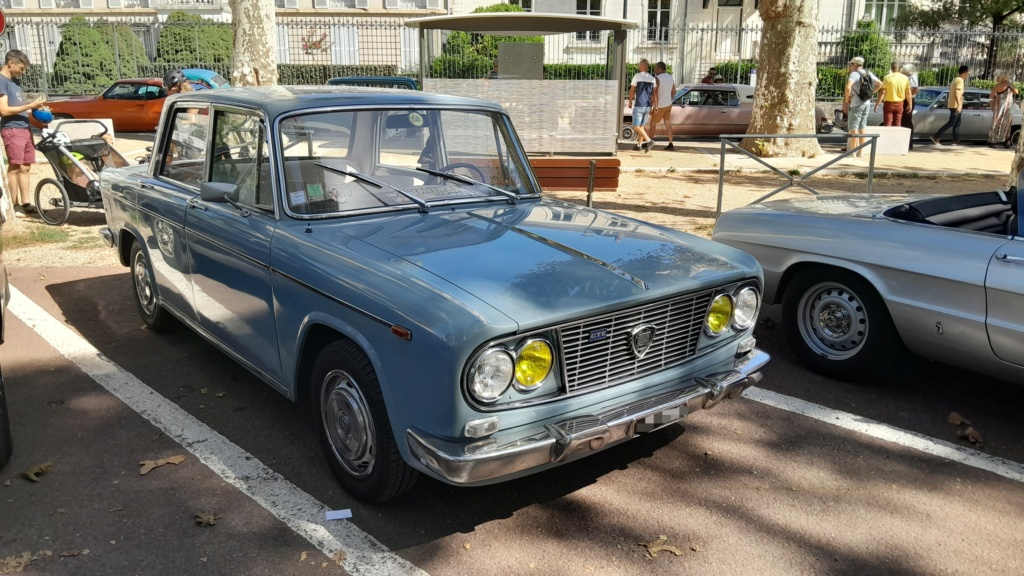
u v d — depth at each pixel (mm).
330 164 4117
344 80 17984
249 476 3871
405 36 30438
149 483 3801
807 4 15375
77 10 31703
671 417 3430
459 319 2922
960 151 18266
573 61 29703
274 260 3760
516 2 29969
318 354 3846
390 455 3293
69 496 3682
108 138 10242
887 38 28484
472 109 4664
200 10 30891
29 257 8023
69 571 3137
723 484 3863
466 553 3291
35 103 9570
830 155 16625
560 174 9227
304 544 3336
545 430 3143
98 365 5246
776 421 4535
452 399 2928
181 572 3141
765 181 13281
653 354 3504
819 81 26141
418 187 4375
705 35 30359
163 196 4941
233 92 4559
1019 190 4312
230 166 4340
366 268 3352
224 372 5145
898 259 4496
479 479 3006
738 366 3861
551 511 3613
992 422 4523
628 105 19250
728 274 3688
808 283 5062
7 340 5684
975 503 3709
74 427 4371
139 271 5707
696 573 3182
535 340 3061
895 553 3328
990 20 29844
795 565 3242
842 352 5008
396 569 3180
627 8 30016
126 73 27141
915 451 4195
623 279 3404
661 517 3576
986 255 4148
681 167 14492
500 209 4336
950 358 4457
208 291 4508
